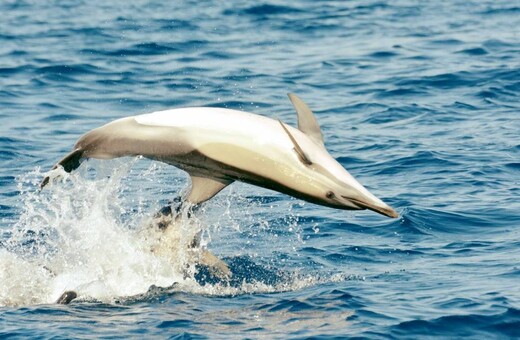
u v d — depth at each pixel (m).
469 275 30.98
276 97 57.69
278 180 28.14
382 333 26.06
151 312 28.08
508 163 44.41
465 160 44.97
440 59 66.00
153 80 61.94
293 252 34.34
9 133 50.16
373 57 67.56
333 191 27.80
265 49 70.62
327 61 66.62
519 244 34.16
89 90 59.75
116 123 28.91
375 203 27.67
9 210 38.59
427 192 40.84
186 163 28.75
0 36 74.06
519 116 53.00
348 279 31.23
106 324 26.95
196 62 66.56
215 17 81.50
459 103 55.84
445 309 27.70
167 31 76.19
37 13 83.94
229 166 28.38
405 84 59.91
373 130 51.03
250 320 27.25
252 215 38.22
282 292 30.08
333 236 36.03
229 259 33.50
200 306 28.66
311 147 28.16
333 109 55.25
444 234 35.91
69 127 51.91
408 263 32.84
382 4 87.31
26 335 25.97
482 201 39.31
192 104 56.53
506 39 71.38
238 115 28.77
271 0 87.94
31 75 62.69
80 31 76.12
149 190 41.12
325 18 81.19
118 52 69.25
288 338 25.69
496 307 27.67
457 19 79.75
